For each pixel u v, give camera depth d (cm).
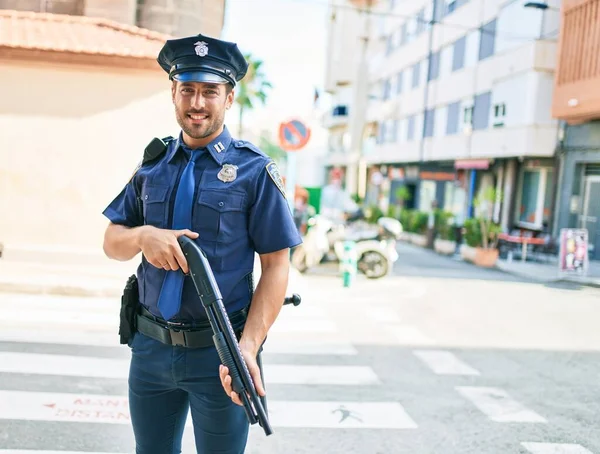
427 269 1337
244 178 178
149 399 193
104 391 421
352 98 3459
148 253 169
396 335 661
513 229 1991
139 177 190
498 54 1970
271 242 179
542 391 487
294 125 983
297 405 424
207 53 173
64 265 813
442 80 2414
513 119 1859
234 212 176
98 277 777
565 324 783
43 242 851
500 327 739
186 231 169
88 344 536
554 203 1748
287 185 991
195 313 178
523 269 1384
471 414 424
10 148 838
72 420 367
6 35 805
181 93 176
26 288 726
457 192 2430
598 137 1585
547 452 363
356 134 3397
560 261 1280
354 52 3819
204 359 180
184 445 348
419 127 2644
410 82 2778
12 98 832
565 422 416
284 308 771
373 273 1098
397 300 891
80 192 852
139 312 192
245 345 170
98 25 849
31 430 349
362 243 1102
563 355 614
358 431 383
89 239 857
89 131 847
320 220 1098
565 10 1600
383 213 2308
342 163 3791
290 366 522
